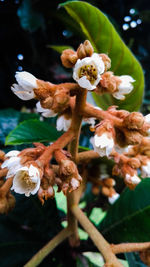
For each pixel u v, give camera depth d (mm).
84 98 240
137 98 317
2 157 259
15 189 222
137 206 274
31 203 323
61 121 258
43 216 321
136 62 298
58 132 293
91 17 284
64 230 276
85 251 302
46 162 230
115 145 245
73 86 234
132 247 249
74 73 222
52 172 229
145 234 269
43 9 430
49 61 476
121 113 246
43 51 471
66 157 234
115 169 270
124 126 238
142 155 278
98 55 228
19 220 319
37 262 264
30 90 232
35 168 220
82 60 222
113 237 281
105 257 246
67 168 226
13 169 224
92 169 305
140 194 277
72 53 237
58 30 477
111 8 530
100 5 516
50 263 302
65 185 228
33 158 232
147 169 269
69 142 255
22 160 227
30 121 287
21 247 307
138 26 581
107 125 234
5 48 458
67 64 238
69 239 296
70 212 273
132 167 260
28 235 314
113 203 299
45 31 468
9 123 346
